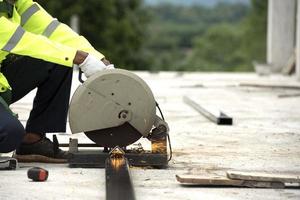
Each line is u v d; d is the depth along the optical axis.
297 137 13.56
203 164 10.79
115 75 9.89
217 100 20.58
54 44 9.86
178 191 9.09
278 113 17.45
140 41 81.88
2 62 10.33
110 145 10.17
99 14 78.00
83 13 76.88
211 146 12.44
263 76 32.72
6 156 10.86
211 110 16.52
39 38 9.82
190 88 24.95
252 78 31.00
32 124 10.66
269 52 35.31
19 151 10.76
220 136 13.61
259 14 108.69
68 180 9.62
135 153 10.34
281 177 9.30
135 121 10.00
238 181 9.32
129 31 79.31
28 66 10.39
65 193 8.95
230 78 30.98
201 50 139.50
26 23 10.53
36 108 10.63
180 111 17.81
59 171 10.16
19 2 10.56
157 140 10.35
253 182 9.32
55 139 10.81
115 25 78.50
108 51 77.25
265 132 14.20
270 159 11.27
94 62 9.92
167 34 192.25
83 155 10.36
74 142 10.50
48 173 9.84
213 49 138.25
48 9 76.06
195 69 125.88
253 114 17.20
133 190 8.55
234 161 11.06
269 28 35.44
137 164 10.30
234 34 138.38
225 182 9.32
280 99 21.06
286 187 9.35
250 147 12.38
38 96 10.59
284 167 10.66
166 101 20.38
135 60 80.75
